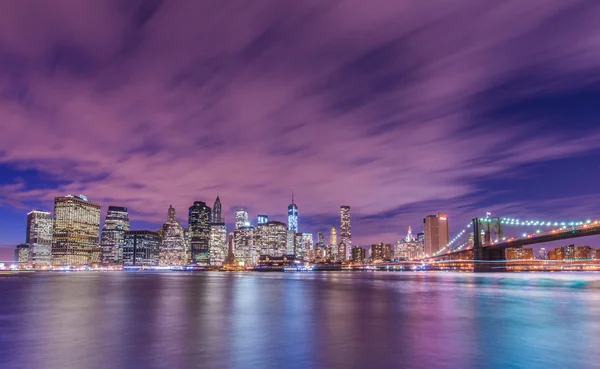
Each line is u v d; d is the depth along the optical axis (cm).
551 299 6581
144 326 3678
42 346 2803
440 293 8050
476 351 2638
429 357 2484
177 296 7319
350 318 4241
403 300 6425
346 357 2488
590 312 4744
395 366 2286
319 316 4394
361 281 14862
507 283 12575
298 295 7569
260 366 2291
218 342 2930
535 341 2962
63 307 5378
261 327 3619
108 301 6266
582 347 2758
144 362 2378
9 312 4806
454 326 3675
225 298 6844
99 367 2277
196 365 2314
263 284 12394
